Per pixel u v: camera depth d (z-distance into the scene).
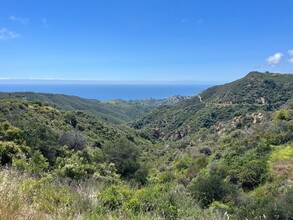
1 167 6.94
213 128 70.12
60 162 17.08
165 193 5.66
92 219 3.90
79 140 30.47
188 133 87.50
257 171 25.92
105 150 28.16
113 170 21.69
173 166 36.62
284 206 9.83
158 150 60.72
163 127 104.38
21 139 22.36
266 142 32.06
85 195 5.05
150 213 4.53
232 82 116.56
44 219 3.27
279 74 109.88
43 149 22.73
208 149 39.91
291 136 32.03
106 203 5.03
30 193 4.32
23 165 9.15
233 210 10.81
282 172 24.89
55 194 4.82
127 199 5.36
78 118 59.34
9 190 3.52
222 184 16.80
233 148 34.19
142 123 121.00
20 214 3.02
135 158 29.16
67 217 3.57
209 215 4.99
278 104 90.19
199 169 30.91
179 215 4.71
